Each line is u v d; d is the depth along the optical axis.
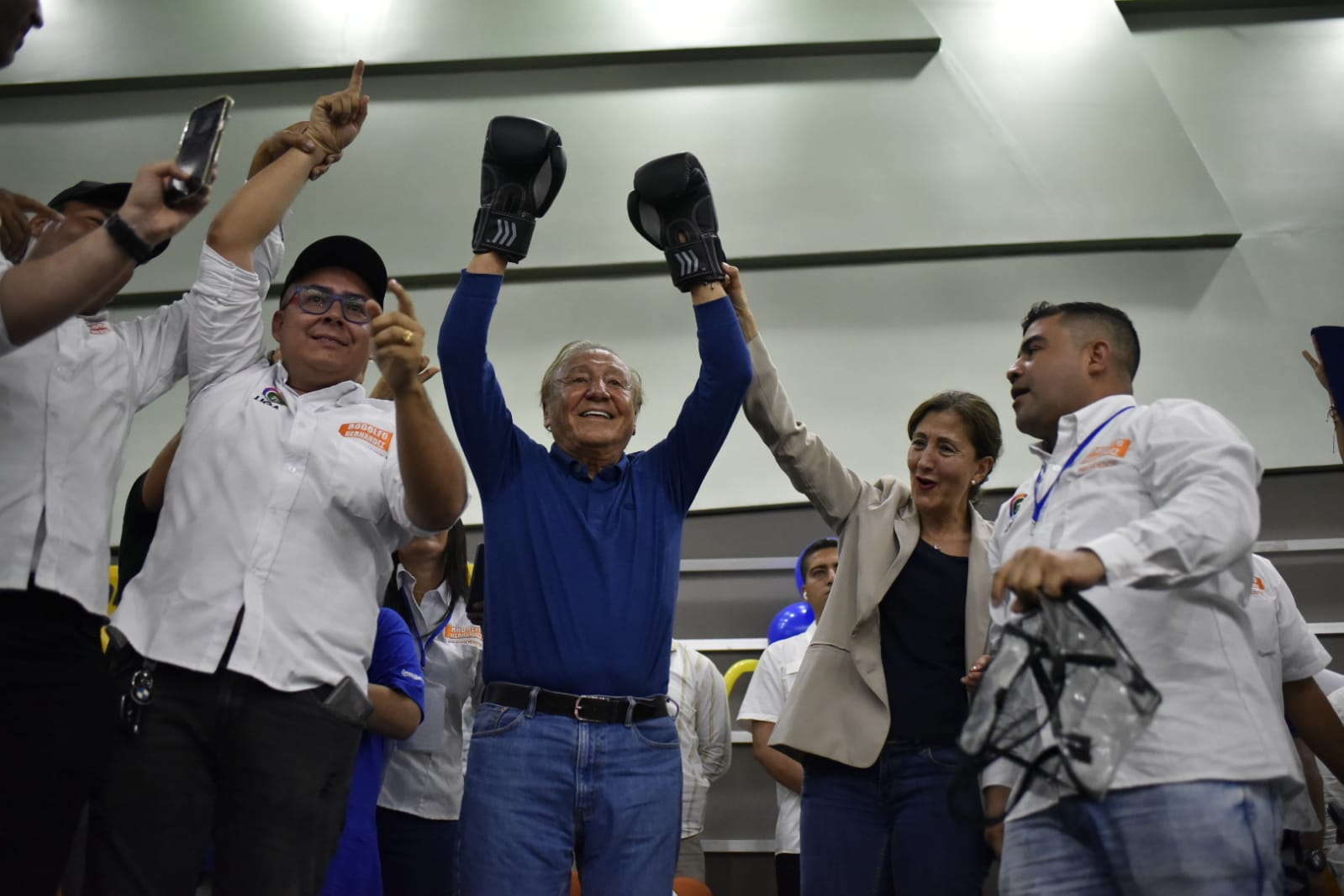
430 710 2.60
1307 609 3.85
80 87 4.75
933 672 2.21
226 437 1.79
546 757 1.91
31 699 1.54
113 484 1.74
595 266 4.46
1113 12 4.91
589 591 2.00
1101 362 1.96
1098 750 1.39
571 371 2.21
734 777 3.71
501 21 4.84
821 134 4.68
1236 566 1.66
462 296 2.07
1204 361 4.26
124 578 2.07
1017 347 4.32
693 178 2.19
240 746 1.61
